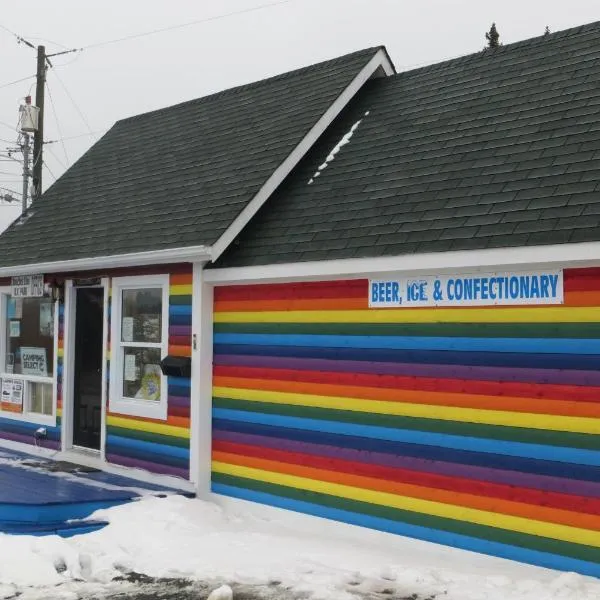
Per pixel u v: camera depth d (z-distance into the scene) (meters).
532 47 8.35
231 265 7.86
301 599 5.36
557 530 5.55
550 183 6.07
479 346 6.05
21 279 10.93
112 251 9.01
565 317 5.57
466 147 7.31
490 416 5.96
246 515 7.77
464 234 6.05
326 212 7.66
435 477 6.30
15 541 6.39
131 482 8.71
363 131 8.81
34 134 20.44
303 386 7.37
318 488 7.19
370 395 6.80
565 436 5.54
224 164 9.47
